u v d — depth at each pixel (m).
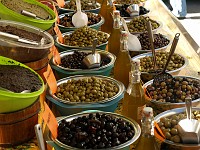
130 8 3.05
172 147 1.48
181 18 5.46
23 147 1.65
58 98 1.84
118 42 2.41
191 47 2.55
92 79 1.97
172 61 2.23
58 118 1.68
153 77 2.04
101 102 1.80
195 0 7.12
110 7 2.98
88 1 3.41
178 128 1.49
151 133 1.32
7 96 1.55
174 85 1.87
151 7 3.42
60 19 3.01
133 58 2.28
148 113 1.31
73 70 2.13
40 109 1.79
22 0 2.82
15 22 2.34
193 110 1.73
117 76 2.09
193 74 2.20
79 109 1.79
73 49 2.43
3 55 1.99
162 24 2.83
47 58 2.10
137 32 2.63
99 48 2.48
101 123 1.54
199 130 1.45
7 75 1.77
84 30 2.57
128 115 1.68
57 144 1.50
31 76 1.83
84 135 1.48
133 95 1.66
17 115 1.61
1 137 1.63
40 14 2.70
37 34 2.29
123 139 1.49
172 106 1.75
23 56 1.99
